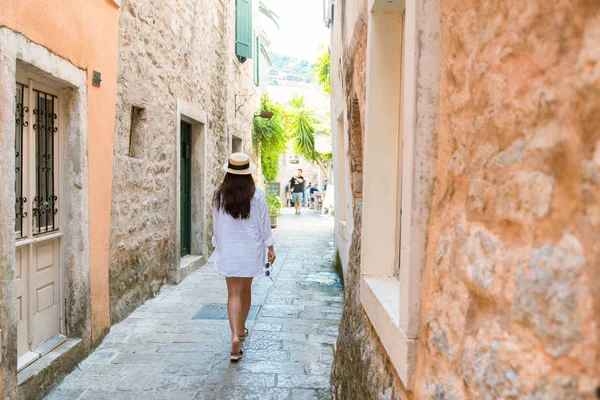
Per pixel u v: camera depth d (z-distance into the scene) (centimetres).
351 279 318
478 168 110
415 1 143
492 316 101
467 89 119
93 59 390
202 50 770
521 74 90
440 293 133
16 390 280
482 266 105
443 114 138
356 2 317
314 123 2309
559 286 75
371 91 248
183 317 490
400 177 248
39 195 339
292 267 783
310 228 1420
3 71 265
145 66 526
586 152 69
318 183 2583
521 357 86
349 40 385
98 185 405
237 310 385
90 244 389
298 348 408
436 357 133
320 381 344
